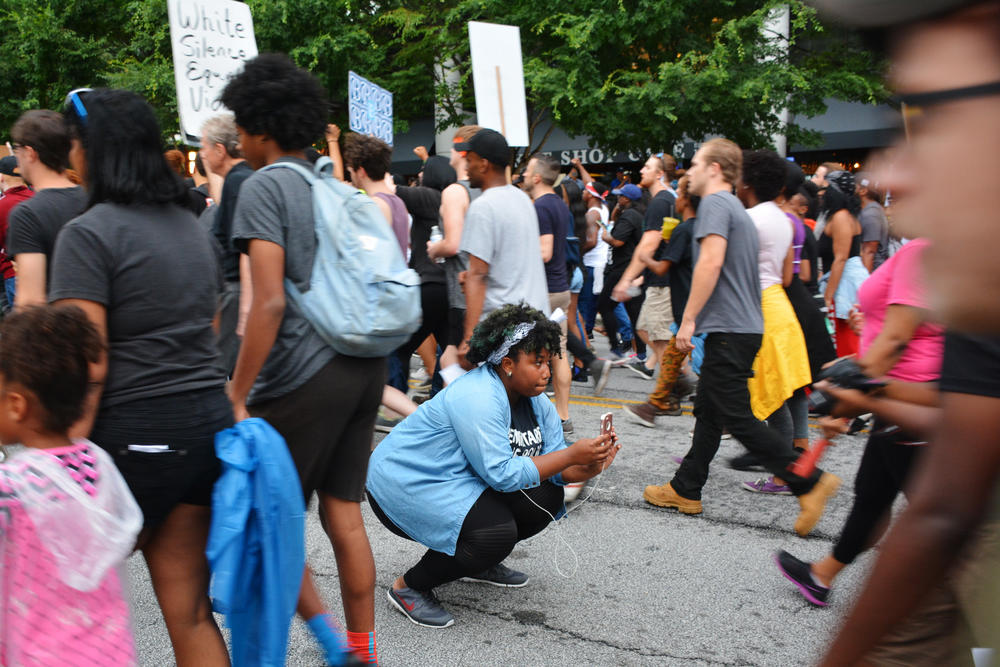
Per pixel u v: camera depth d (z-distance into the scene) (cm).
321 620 236
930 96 68
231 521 197
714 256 378
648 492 436
